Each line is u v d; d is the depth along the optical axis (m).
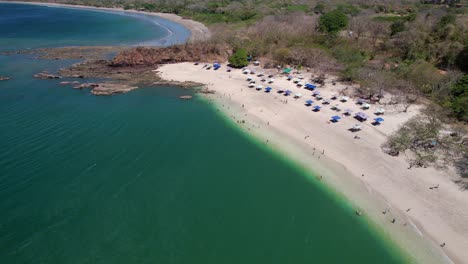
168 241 37.53
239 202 43.69
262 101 73.06
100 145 55.00
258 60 100.94
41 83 83.06
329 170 49.50
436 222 39.47
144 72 93.12
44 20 197.75
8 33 153.00
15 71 92.38
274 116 66.25
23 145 53.62
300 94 74.94
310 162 51.56
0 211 40.19
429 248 36.22
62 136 57.19
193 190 45.69
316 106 67.69
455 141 54.19
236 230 39.34
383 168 49.34
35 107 68.38
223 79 87.31
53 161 49.94
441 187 45.09
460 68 81.69
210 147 56.03
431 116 59.66
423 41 92.56
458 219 39.75
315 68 90.38
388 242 37.25
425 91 73.94
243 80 86.19
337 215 41.41
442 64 86.19
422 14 123.38
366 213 41.31
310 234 38.84
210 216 41.31
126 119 64.75
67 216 40.19
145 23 195.50
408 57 90.06
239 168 50.62
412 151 53.06
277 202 43.72
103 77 88.81
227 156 53.59
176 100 74.69
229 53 104.44
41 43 134.00
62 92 77.56
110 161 50.84
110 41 142.50
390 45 96.56
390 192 44.53
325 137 58.16
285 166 51.06
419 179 46.72
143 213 41.34
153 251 36.22
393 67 84.56
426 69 78.25
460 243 36.66
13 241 36.53
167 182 46.97
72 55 112.00
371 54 96.94
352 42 103.00
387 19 125.69
